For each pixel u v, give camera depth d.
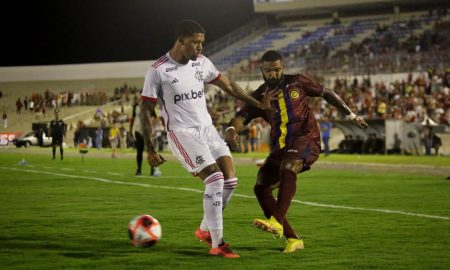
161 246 11.48
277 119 11.38
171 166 37.53
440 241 12.05
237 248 11.36
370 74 67.44
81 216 15.66
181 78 10.95
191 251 11.00
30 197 20.31
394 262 10.08
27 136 71.50
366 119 49.78
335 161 41.22
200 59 11.27
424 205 18.02
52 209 17.12
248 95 11.40
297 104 11.33
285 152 11.24
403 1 80.88
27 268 9.55
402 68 66.31
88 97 83.00
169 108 11.04
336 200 19.36
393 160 41.88
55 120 44.50
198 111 11.13
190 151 10.88
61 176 29.48
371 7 85.31
